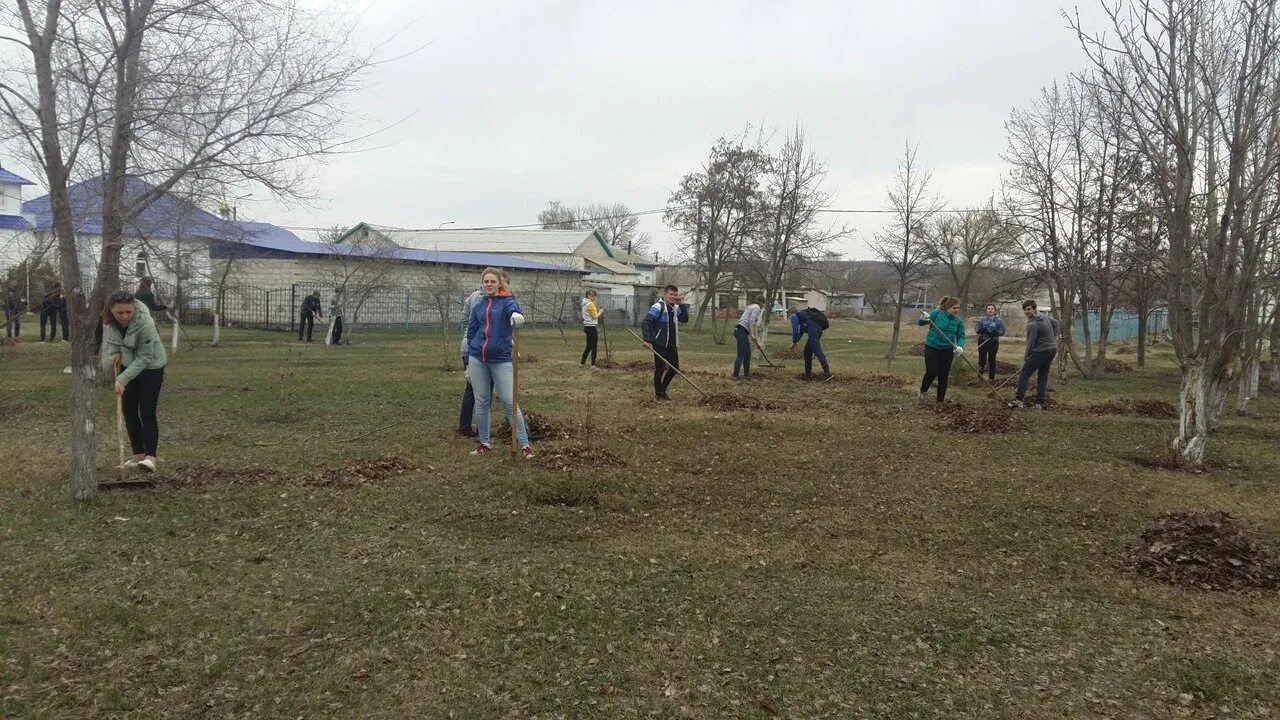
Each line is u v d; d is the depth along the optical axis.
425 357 19.17
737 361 15.51
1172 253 8.23
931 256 29.20
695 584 4.50
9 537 4.91
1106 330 19.70
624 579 4.53
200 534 5.12
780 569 4.82
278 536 5.13
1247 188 7.81
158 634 3.71
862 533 5.61
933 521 5.93
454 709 3.14
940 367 11.98
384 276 29.70
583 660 3.56
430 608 4.06
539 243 52.59
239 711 3.10
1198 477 7.61
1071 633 4.03
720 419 9.96
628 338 29.78
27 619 3.80
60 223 5.49
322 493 6.12
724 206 35.97
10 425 8.70
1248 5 7.30
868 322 55.66
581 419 9.70
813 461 7.78
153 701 3.15
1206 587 4.69
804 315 15.84
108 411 9.43
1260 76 7.38
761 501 6.35
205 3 5.91
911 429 9.79
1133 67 7.95
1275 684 3.51
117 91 5.72
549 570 4.63
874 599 4.41
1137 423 10.70
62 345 18.59
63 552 4.69
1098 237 15.94
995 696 3.38
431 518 5.59
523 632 3.82
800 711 3.21
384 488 6.31
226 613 3.95
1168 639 3.98
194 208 8.27
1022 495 6.68
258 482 6.38
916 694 3.38
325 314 31.50
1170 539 5.20
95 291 5.66
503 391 7.41
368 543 5.04
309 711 3.11
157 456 7.23
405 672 3.41
